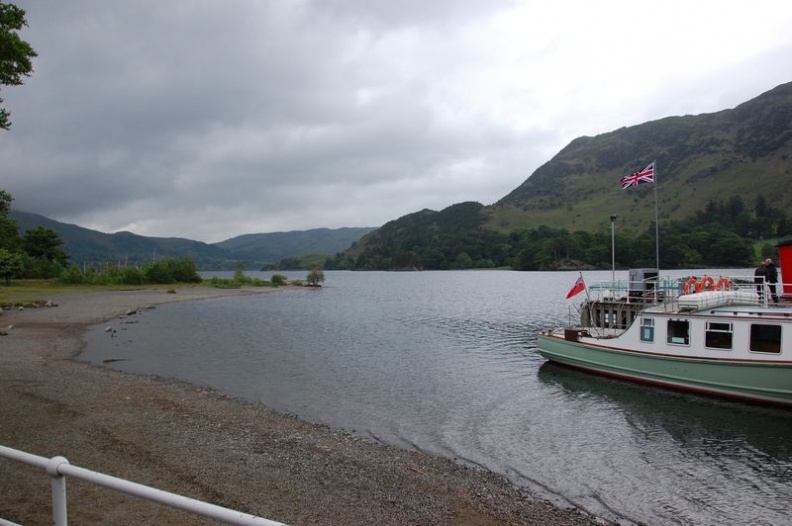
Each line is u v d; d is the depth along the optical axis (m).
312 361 35.84
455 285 157.62
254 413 21.94
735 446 19.77
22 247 134.62
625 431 21.42
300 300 98.56
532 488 15.80
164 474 13.81
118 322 55.59
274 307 80.62
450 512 13.12
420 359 36.88
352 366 34.19
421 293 120.50
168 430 18.17
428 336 48.84
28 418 18.77
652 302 32.50
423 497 13.90
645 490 15.89
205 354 37.94
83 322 53.97
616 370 29.61
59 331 47.12
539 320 62.28
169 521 10.06
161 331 49.94
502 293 115.38
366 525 11.81
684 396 26.41
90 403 21.44
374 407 24.50
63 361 32.69
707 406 24.80
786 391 23.70
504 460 18.12
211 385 28.11
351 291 132.25
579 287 33.47
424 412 23.78
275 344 43.28
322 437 19.05
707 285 30.56
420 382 29.67
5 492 10.52
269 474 14.47
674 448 19.55
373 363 35.31
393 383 29.41
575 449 19.34
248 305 84.38
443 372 32.41
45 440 16.28
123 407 21.11
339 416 22.94
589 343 31.14
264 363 34.88
